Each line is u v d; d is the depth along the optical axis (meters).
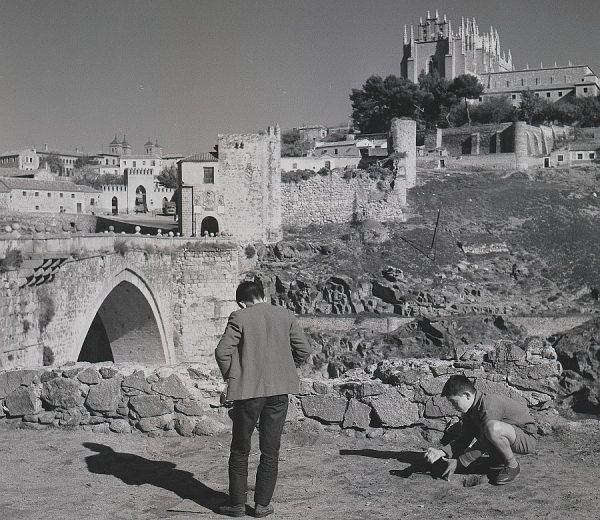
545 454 13.46
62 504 11.30
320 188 106.06
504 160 137.50
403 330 86.12
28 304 36.62
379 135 167.75
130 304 64.38
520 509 10.79
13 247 35.47
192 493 11.88
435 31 190.62
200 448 14.38
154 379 15.48
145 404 15.38
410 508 10.98
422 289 92.62
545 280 97.12
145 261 65.00
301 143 170.38
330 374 82.00
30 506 11.20
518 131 138.62
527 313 88.94
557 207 115.44
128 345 69.38
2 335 33.72
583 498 11.16
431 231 105.56
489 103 170.25
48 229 50.25
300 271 93.50
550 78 185.25
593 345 70.19
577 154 140.62
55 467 13.20
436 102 171.00
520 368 15.35
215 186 91.38
